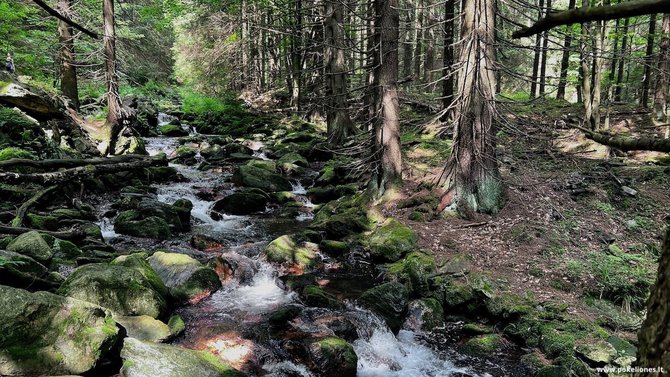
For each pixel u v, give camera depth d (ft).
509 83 105.60
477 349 21.12
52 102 44.91
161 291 22.08
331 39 59.36
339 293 24.98
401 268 26.73
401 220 32.22
